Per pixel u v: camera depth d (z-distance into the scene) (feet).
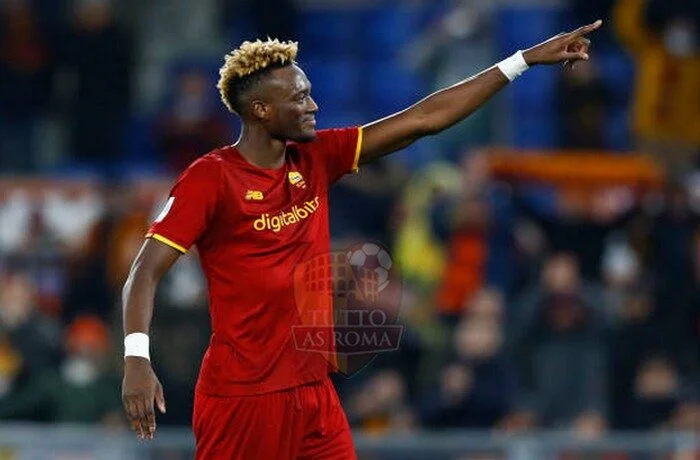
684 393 95.45
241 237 48.60
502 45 139.74
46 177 116.78
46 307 109.09
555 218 105.70
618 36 119.24
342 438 50.06
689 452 81.71
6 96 124.88
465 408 92.02
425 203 105.81
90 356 95.09
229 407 48.96
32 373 95.71
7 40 125.18
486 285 102.99
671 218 104.32
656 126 112.47
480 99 50.67
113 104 125.59
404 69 127.95
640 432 94.02
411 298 101.60
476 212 104.06
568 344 95.35
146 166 125.70
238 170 48.75
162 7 135.54
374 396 92.43
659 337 97.45
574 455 81.76
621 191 111.34
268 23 132.26
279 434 49.06
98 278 108.88
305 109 48.88
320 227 49.67
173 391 96.63
